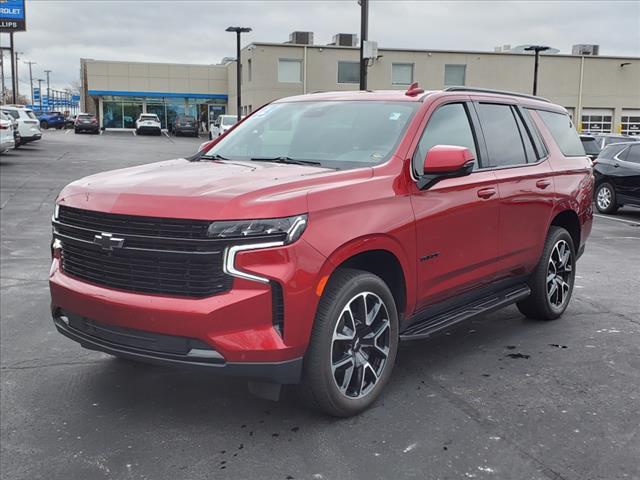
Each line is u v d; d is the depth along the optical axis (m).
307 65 42.41
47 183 17.16
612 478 3.10
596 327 5.53
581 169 5.96
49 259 8.25
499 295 5.06
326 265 3.35
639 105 44.78
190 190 3.36
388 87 42.66
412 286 3.99
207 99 59.06
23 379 4.29
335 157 4.14
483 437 3.50
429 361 4.67
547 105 5.91
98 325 3.51
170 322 3.20
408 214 3.88
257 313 3.19
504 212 4.77
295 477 3.10
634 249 9.66
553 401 3.97
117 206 3.36
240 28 38.22
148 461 3.25
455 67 42.97
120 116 57.94
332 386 3.51
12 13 57.53
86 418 3.72
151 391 4.09
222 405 3.89
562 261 5.69
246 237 3.15
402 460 3.26
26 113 31.34
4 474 3.13
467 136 4.65
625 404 3.94
